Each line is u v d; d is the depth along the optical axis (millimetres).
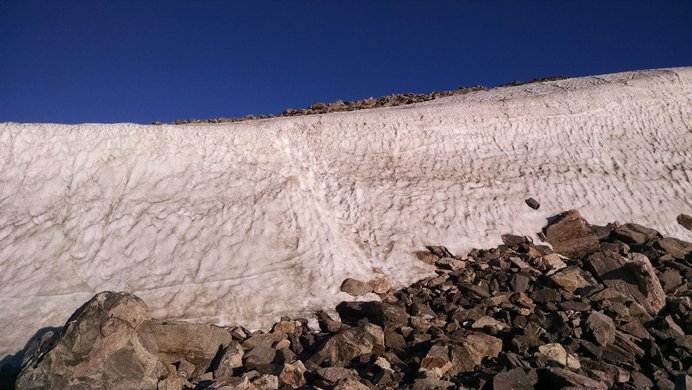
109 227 13461
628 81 26625
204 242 13336
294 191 15789
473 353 9039
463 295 12500
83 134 15695
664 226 17641
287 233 14180
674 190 19594
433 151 20281
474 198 17719
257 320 11039
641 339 10617
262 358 8906
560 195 18453
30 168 14742
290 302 11742
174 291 11609
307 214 15109
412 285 13430
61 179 14617
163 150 16094
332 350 9039
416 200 17188
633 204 18484
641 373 9172
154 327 8617
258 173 16484
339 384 7449
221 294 11656
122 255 12695
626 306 11703
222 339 9281
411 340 10078
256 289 11953
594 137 22469
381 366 8688
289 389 7590
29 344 9852
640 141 22609
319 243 14094
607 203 18312
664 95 25609
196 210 14352
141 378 7434
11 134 15266
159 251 12898
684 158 21641
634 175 20234
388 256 14680
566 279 12469
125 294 8023
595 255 13945
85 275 12047
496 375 7871
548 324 10750
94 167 15055
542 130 22516
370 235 15523
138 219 13766
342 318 11562
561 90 28625
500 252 15344
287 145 18562
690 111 24781
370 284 12820
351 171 18328
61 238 13070
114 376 7223
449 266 14164
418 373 8430
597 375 8742
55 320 10547
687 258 15289
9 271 12055
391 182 18047
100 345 7238
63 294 11336
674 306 11953
